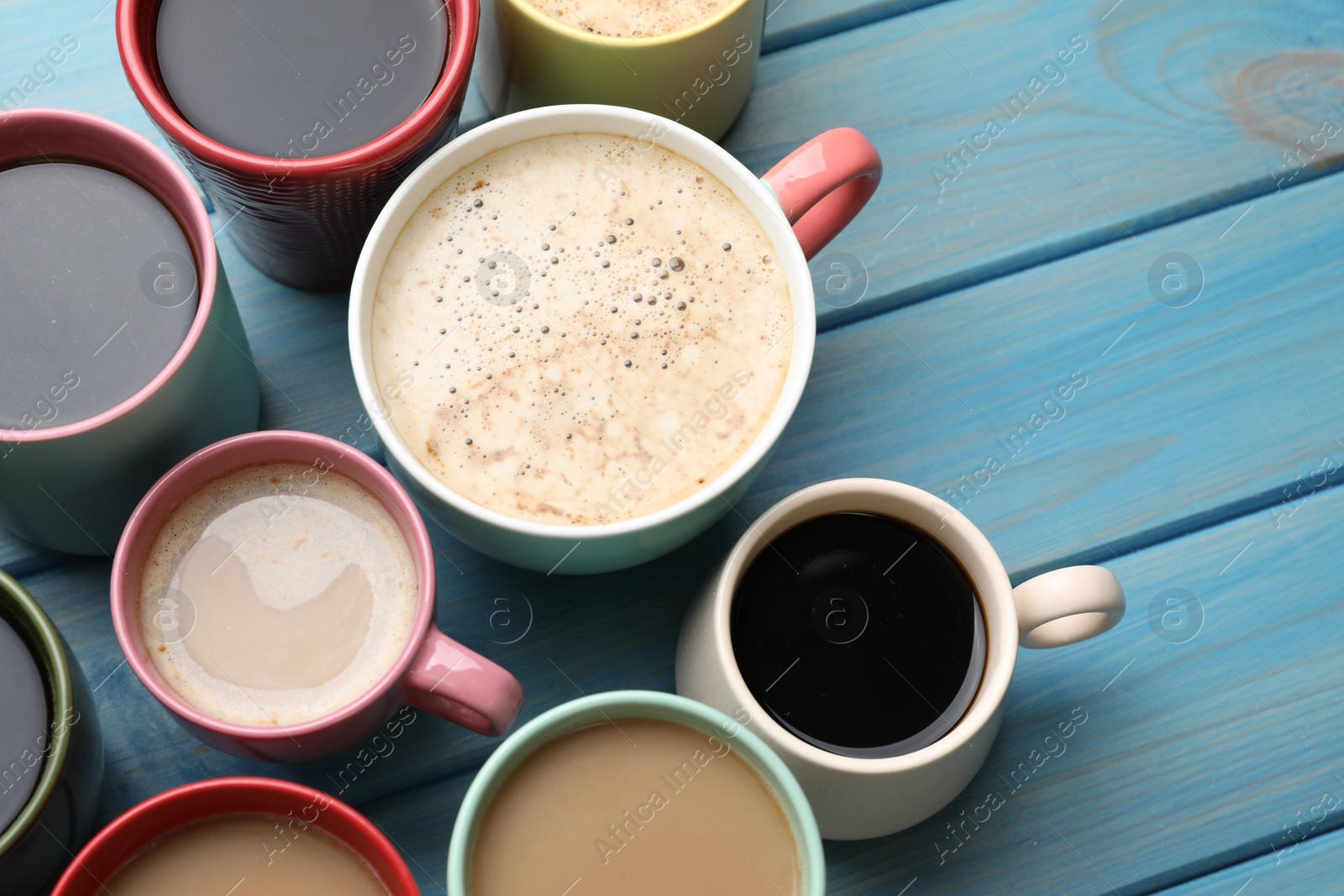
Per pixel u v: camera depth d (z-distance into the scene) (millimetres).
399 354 826
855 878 864
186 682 820
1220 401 908
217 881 810
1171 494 899
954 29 926
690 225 842
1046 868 868
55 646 791
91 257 825
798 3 921
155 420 803
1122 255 916
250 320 885
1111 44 930
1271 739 881
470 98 909
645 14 868
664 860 818
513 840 816
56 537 841
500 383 827
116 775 849
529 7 838
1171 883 872
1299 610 893
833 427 895
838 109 918
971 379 902
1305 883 873
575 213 840
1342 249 923
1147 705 882
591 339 832
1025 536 894
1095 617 842
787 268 836
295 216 823
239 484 835
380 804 855
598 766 822
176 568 829
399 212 825
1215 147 925
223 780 796
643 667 875
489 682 801
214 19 834
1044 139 921
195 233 822
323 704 821
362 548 836
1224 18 932
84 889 792
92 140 824
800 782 823
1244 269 918
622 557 819
